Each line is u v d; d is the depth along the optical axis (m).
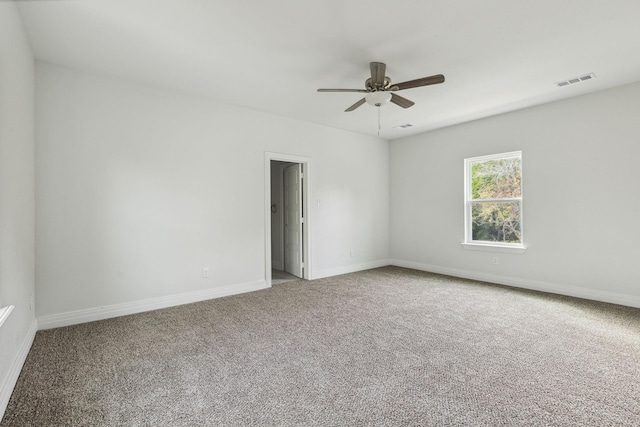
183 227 3.76
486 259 4.80
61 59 2.90
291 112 4.50
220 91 3.72
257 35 2.53
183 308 3.57
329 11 2.22
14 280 2.10
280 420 1.65
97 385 1.99
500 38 2.58
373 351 2.45
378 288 4.42
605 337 2.68
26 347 2.39
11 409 1.75
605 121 3.65
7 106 1.97
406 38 2.58
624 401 1.79
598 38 2.57
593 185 3.75
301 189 5.12
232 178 4.15
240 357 2.36
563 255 4.01
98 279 3.21
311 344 2.58
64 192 3.03
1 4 1.81
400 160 6.03
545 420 1.63
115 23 2.35
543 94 3.80
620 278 3.58
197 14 2.25
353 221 5.64
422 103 4.09
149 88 3.53
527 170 4.30
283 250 5.78
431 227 5.52
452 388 1.94
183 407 1.77
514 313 3.32
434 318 3.18
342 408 1.75
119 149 3.33
